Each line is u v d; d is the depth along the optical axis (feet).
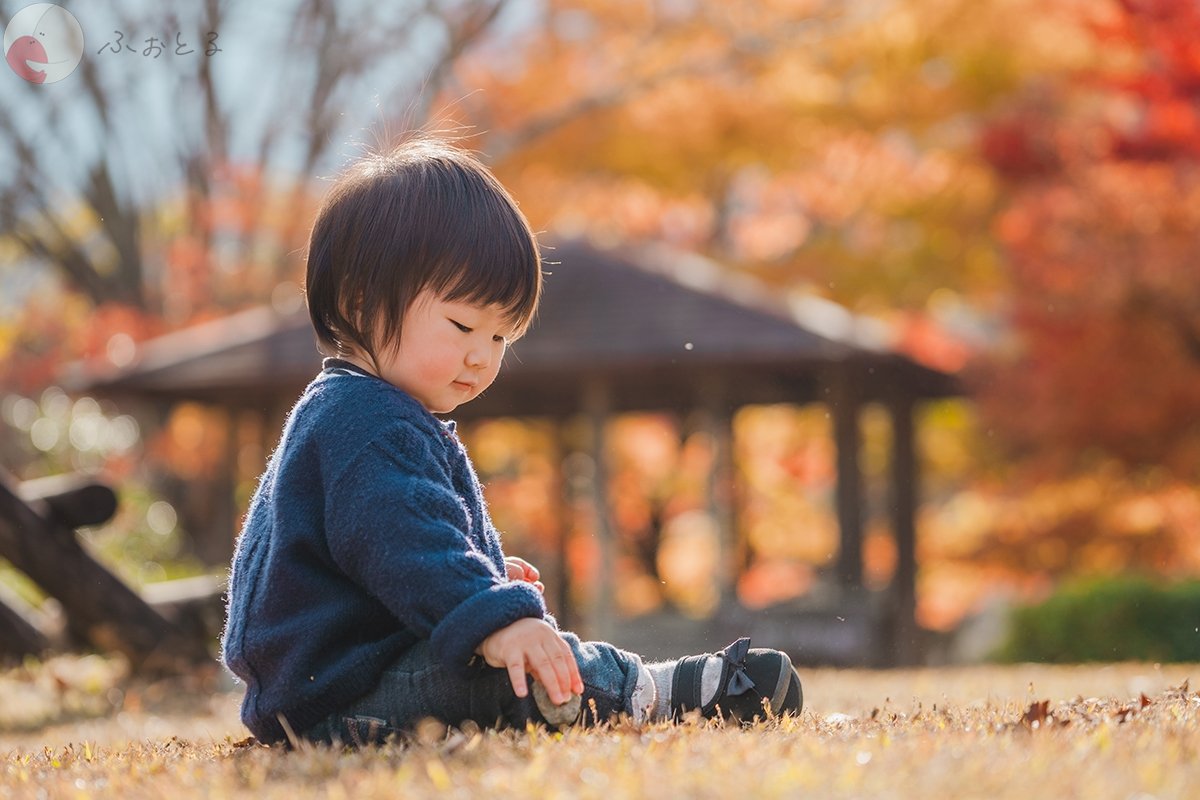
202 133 63.87
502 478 73.15
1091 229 46.26
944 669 32.07
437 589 7.80
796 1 62.69
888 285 64.23
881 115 63.46
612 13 65.21
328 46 62.80
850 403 48.37
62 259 69.15
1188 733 7.24
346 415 8.33
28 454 64.34
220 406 52.90
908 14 60.23
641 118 66.18
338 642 8.30
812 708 12.75
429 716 8.23
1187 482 49.85
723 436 49.62
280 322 47.32
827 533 74.49
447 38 63.46
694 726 7.86
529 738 7.31
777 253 69.15
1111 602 39.93
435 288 8.56
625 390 53.31
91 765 8.15
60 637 25.79
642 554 75.56
